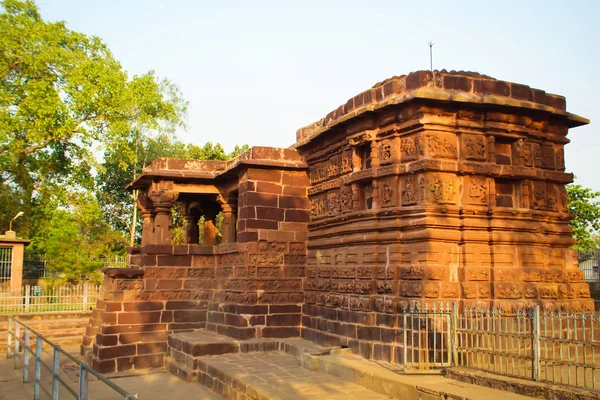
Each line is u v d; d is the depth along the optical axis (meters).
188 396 11.20
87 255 30.14
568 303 10.90
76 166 30.66
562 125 11.74
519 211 10.71
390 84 10.97
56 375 9.11
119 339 14.56
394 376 8.79
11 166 29.45
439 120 10.39
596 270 21.83
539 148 11.27
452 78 10.53
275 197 14.35
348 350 11.18
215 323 15.01
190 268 15.76
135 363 14.59
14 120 27.05
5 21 27.39
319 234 13.66
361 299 11.24
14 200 31.75
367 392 8.89
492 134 10.69
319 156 13.89
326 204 13.69
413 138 10.62
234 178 16.00
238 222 14.61
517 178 10.88
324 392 8.93
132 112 31.31
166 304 15.32
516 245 10.66
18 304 20.98
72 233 28.70
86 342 16.33
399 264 10.71
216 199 16.95
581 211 26.41
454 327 9.14
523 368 9.28
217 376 11.24
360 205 12.02
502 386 7.77
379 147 11.45
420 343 9.21
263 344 13.30
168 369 14.09
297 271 14.27
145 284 15.22
